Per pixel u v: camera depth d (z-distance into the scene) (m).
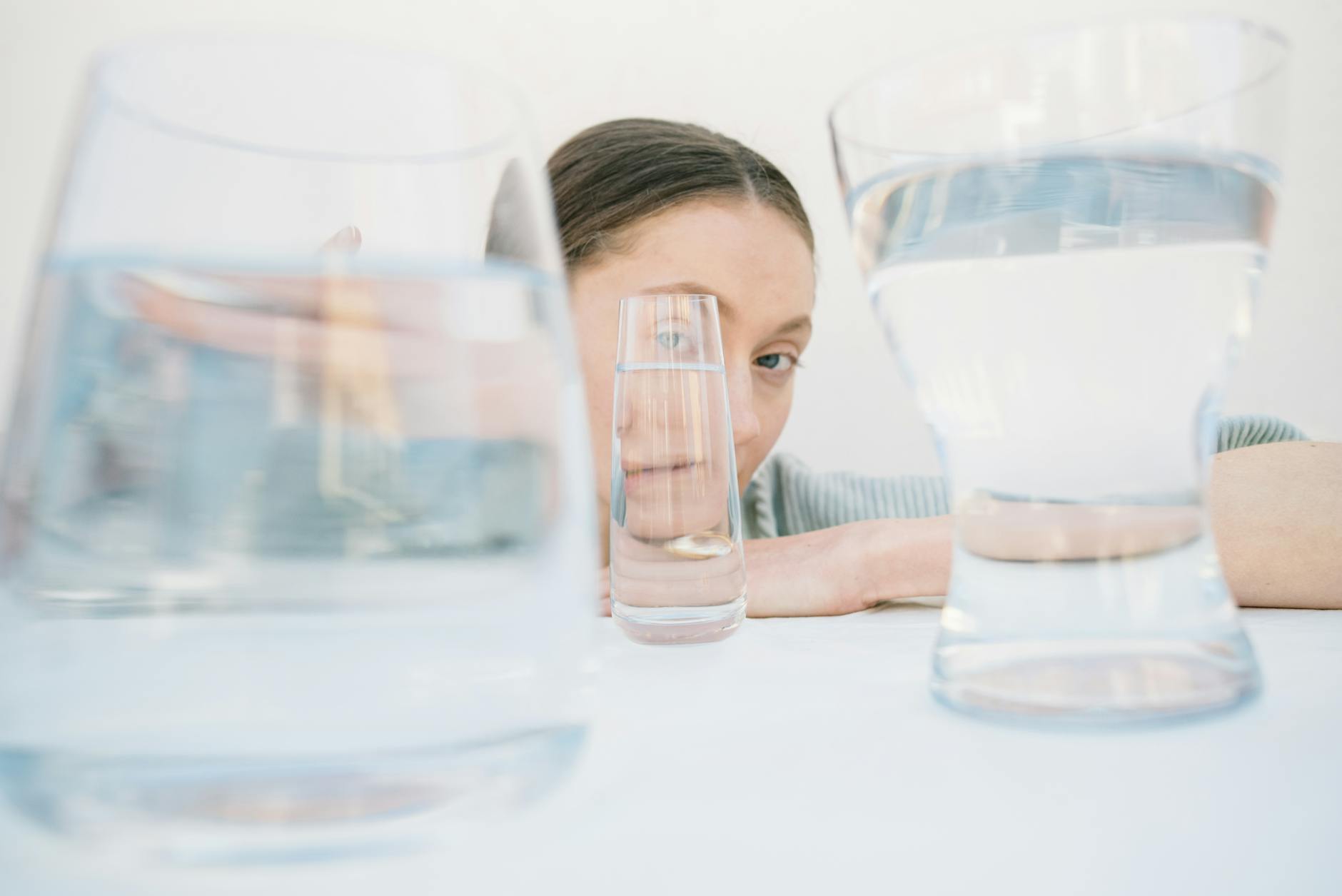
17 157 1.63
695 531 0.38
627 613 0.38
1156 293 0.21
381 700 0.14
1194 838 0.15
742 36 1.60
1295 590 0.45
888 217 0.23
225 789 0.14
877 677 0.28
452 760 0.14
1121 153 0.21
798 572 0.51
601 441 0.95
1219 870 0.13
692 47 1.61
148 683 0.14
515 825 0.15
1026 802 0.16
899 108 0.22
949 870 0.14
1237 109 0.21
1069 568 0.22
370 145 0.15
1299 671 0.26
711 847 0.14
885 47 1.58
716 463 0.38
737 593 0.39
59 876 0.13
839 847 0.15
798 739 0.21
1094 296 0.21
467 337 0.15
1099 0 1.51
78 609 0.14
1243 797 0.16
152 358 0.14
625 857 0.14
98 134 0.15
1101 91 0.20
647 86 1.62
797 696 0.25
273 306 0.14
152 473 0.14
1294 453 0.49
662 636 0.37
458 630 0.15
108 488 0.14
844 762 0.19
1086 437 0.22
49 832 0.14
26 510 0.14
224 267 0.14
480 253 0.16
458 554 0.15
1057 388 0.22
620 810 0.16
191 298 0.14
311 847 0.14
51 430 0.14
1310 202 1.46
